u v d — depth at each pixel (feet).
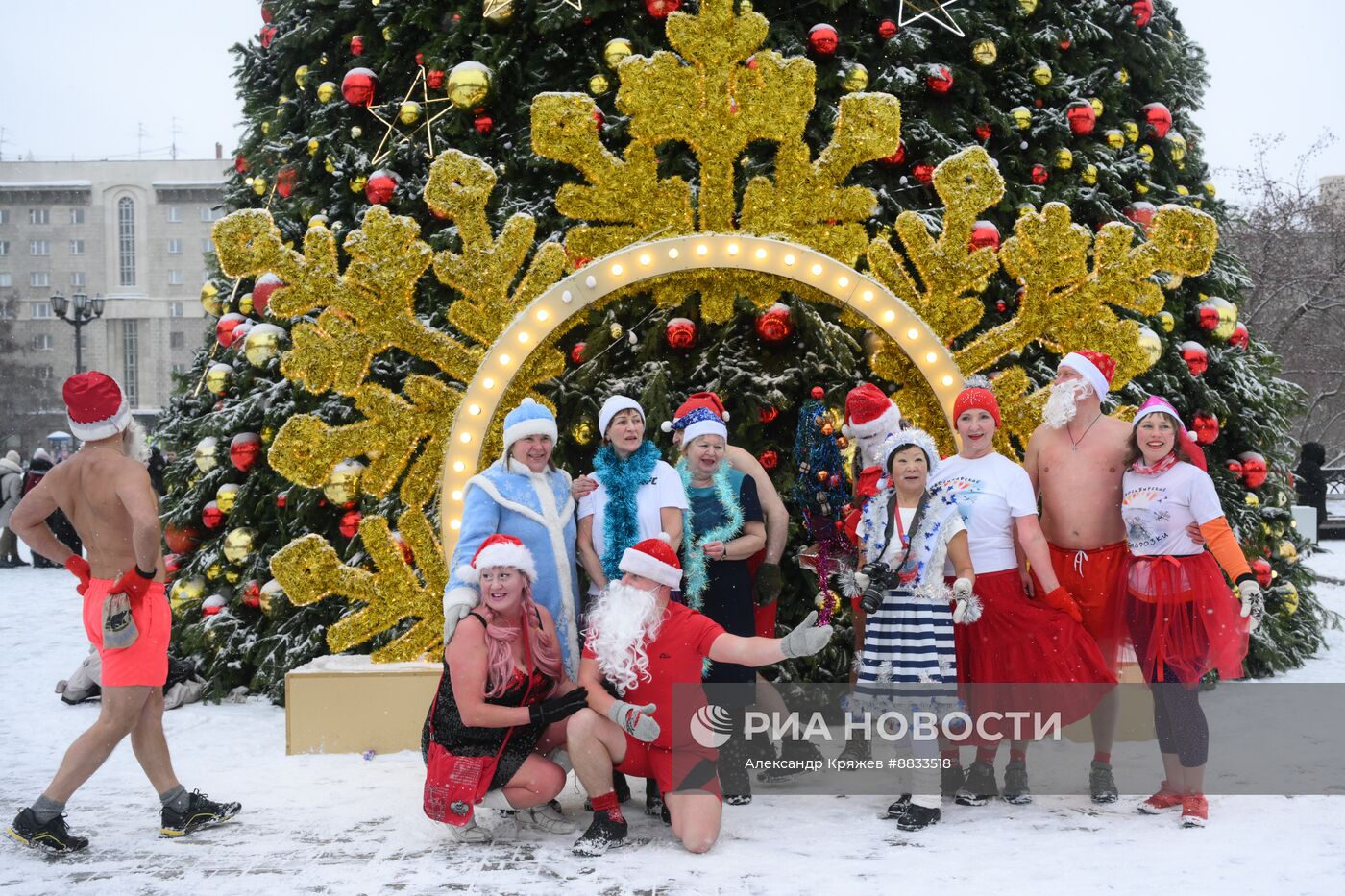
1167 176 24.29
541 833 13.05
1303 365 89.61
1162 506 13.71
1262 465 22.88
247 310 23.39
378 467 18.25
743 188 20.11
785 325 19.44
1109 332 18.39
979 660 14.21
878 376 20.33
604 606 12.82
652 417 18.79
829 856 12.02
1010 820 13.34
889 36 20.70
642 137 18.22
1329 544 56.24
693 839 12.22
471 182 18.19
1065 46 22.17
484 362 17.31
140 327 246.27
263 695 21.76
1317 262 82.17
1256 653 22.24
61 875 11.54
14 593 39.86
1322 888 10.78
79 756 12.30
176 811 13.02
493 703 12.62
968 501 14.21
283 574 17.71
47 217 246.27
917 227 18.35
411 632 17.92
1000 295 21.43
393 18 21.99
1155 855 11.90
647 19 20.76
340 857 12.14
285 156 23.41
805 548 16.19
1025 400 18.25
